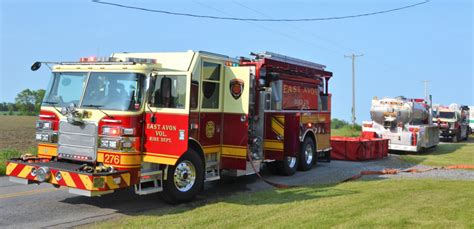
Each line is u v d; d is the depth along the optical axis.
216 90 9.14
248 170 10.12
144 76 7.57
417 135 19.23
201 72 8.66
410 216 6.68
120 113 7.34
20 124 39.72
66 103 7.94
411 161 16.62
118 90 7.56
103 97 7.64
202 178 8.64
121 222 6.62
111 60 7.84
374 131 19.97
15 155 13.55
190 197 8.32
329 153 14.95
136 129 7.48
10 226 6.52
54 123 7.98
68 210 7.57
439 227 6.07
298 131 11.64
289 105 12.02
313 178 11.84
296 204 7.77
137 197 8.68
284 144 11.36
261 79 10.88
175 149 7.39
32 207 7.73
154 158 7.55
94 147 7.46
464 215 6.77
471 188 9.48
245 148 8.99
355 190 9.29
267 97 10.99
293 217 6.70
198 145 8.61
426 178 11.62
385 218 6.54
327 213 6.93
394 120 19.47
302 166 13.03
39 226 6.54
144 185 7.87
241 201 8.15
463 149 22.69
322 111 14.17
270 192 9.16
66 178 7.07
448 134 29.86
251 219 6.64
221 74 9.26
